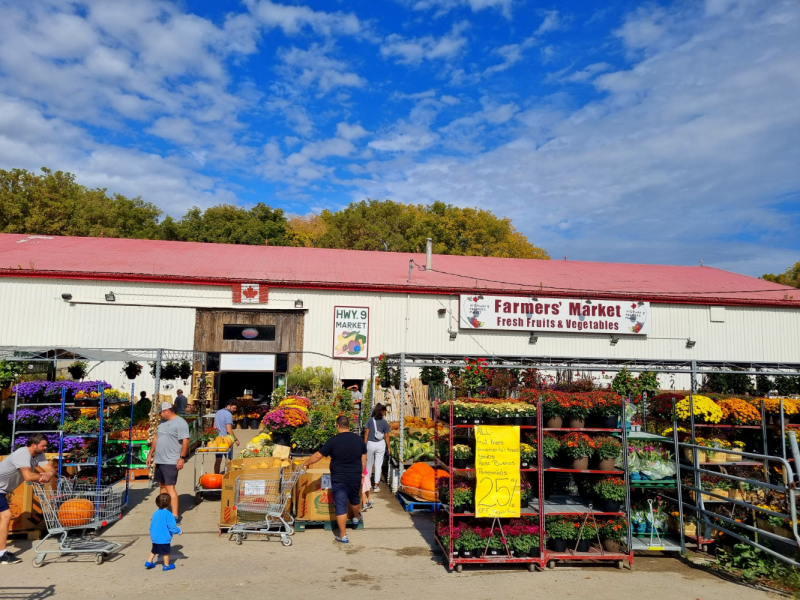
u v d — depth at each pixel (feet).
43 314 65.00
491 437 24.67
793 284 163.12
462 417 25.23
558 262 97.91
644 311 77.36
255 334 69.46
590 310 76.43
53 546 26.71
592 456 26.30
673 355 77.87
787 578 23.30
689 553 27.09
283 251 89.30
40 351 36.83
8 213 129.29
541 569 24.64
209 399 66.49
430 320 73.36
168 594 21.11
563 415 27.02
